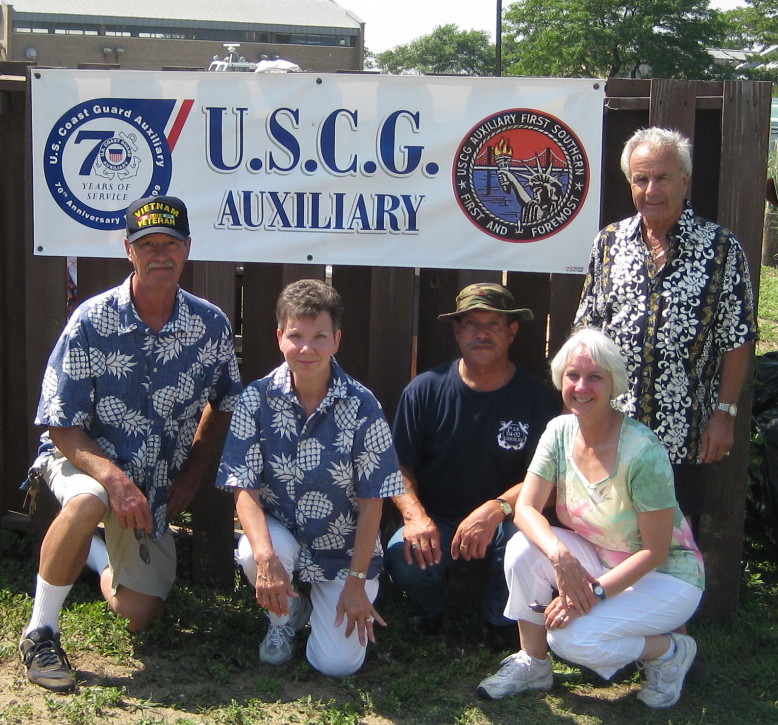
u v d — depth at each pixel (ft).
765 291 34.94
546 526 10.30
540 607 10.47
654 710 10.48
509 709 10.41
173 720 9.88
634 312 10.91
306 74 12.51
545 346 13.20
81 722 9.71
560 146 12.31
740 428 12.21
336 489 10.75
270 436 10.72
